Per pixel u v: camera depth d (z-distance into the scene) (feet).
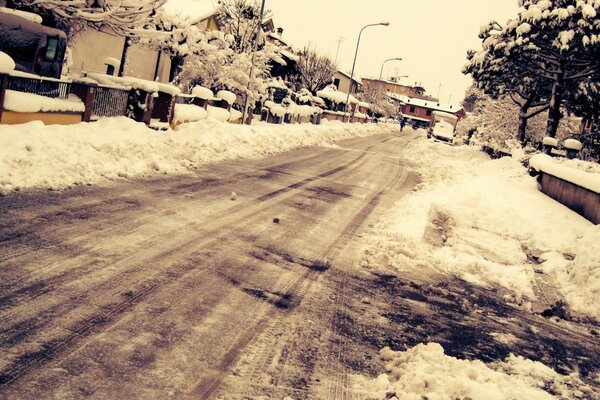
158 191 30.63
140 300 15.61
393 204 42.50
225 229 25.58
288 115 119.75
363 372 14.17
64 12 43.09
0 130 29.25
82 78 44.98
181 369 12.30
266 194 36.63
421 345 15.94
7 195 23.44
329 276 22.06
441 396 12.48
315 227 30.09
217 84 83.82
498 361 16.72
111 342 12.83
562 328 21.79
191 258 20.35
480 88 118.32
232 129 63.16
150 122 51.42
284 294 18.79
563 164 60.90
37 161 28.30
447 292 23.52
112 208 24.93
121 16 45.57
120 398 10.66
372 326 17.67
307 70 188.34
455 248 31.63
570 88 102.99
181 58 78.89
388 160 84.69
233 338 14.49
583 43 84.38
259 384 12.39
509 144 105.19
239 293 17.92
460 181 63.52
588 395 15.24
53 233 19.74
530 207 49.57
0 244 17.58
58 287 15.26
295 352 14.48
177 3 101.86
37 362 11.32
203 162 44.83
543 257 33.53
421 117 417.08
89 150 33.68
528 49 97.30
